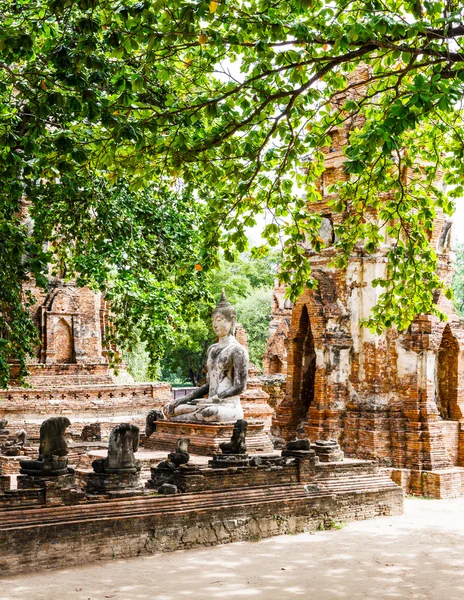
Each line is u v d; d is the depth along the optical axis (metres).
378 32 10.73
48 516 13.20
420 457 22.14
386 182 16.25
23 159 14.02
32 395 28.83
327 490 17.22
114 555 13.72
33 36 13.54
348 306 23.81
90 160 13.00
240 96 13.15
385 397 23.03
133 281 19.95
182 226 20.58
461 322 25.00
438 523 17.52
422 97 10.25
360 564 13.60
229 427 19.78
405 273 15.62
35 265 14.10
